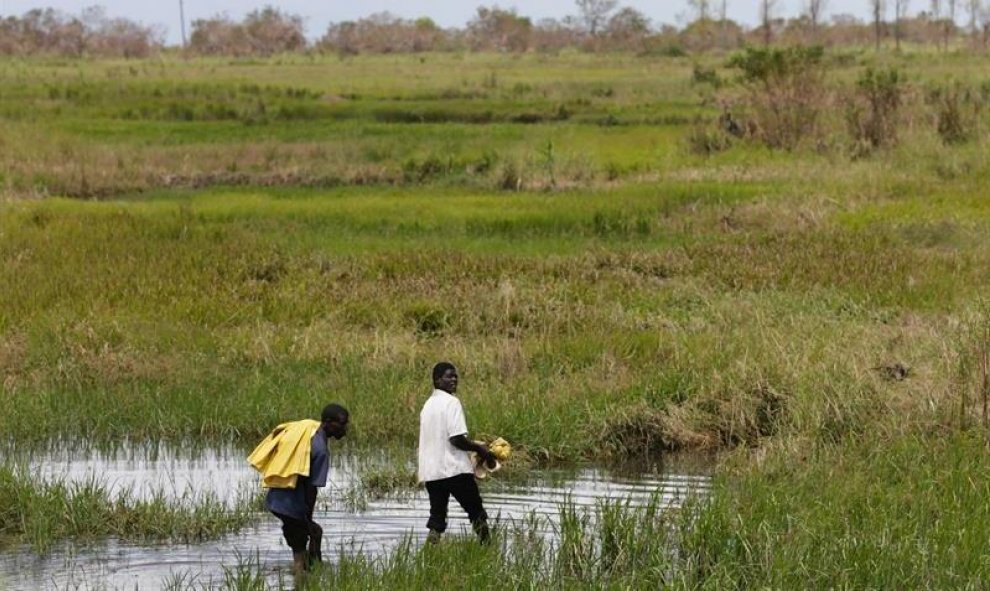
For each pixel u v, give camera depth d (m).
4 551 19.19
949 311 33.19
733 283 37.16
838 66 117.25
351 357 30.22
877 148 62.44
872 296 34.72
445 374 19.19
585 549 18.08
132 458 24.67
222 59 175.38
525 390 27.45
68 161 63.97
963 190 50.81
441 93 101.06
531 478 23.67
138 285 36.03
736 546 17.77
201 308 33.84
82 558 18.84
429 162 62.81
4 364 29.88
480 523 19.02
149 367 29.42
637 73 130.25
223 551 19.25
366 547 19.28
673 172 59.66
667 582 16.84
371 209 50.75
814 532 17.77
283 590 17.42
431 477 18.86
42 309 33.91
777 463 22.23
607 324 32.84
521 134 75.94
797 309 33.53
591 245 43.59
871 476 20.92
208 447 25.56
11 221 45.38
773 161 60.91
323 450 17.72
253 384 28.09
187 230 44.44
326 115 87.31
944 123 62.62
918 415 23.61
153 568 18.41
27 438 25.84
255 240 43.16
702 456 25.31
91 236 43.03
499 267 38.78
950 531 17.88
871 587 16.39
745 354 27.80
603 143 71.56
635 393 26.97
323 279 37.66
